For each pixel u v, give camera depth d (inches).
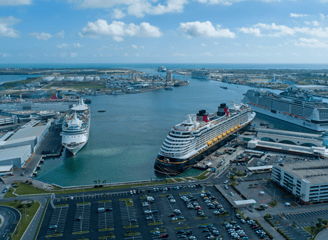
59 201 5994.1
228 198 6077.8
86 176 7746.1
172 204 5871.1
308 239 4675.2
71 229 4938.5
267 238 4707.2
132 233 4822.8
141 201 5999.0
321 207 5767.7
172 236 4766.2
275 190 6525.6
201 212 5521.7
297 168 6707.7
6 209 5629.9
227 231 4921.3
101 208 5610.2
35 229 4940.9
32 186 6830.7
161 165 7819.9
